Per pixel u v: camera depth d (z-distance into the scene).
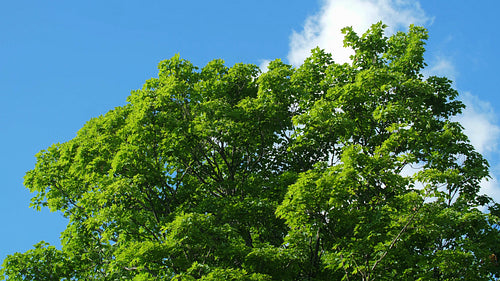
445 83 25.08
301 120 19.70
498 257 17.77
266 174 22.56
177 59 24.52
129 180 19.45
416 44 24.30
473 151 21.42
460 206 19.86
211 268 15.91
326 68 24.81
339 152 20.86
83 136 23.23
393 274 15.83
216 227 16.77
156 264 18.02
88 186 23.98
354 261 14.75
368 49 24.81
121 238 19.44
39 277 21.48
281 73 22.53
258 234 19.67
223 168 24.09
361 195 16.86
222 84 24.48
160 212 21.23
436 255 16.58
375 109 21.66
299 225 15.61
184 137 21.00
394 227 15.40
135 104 22.50
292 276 16.69
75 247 22.77
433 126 22.45
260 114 21.75
